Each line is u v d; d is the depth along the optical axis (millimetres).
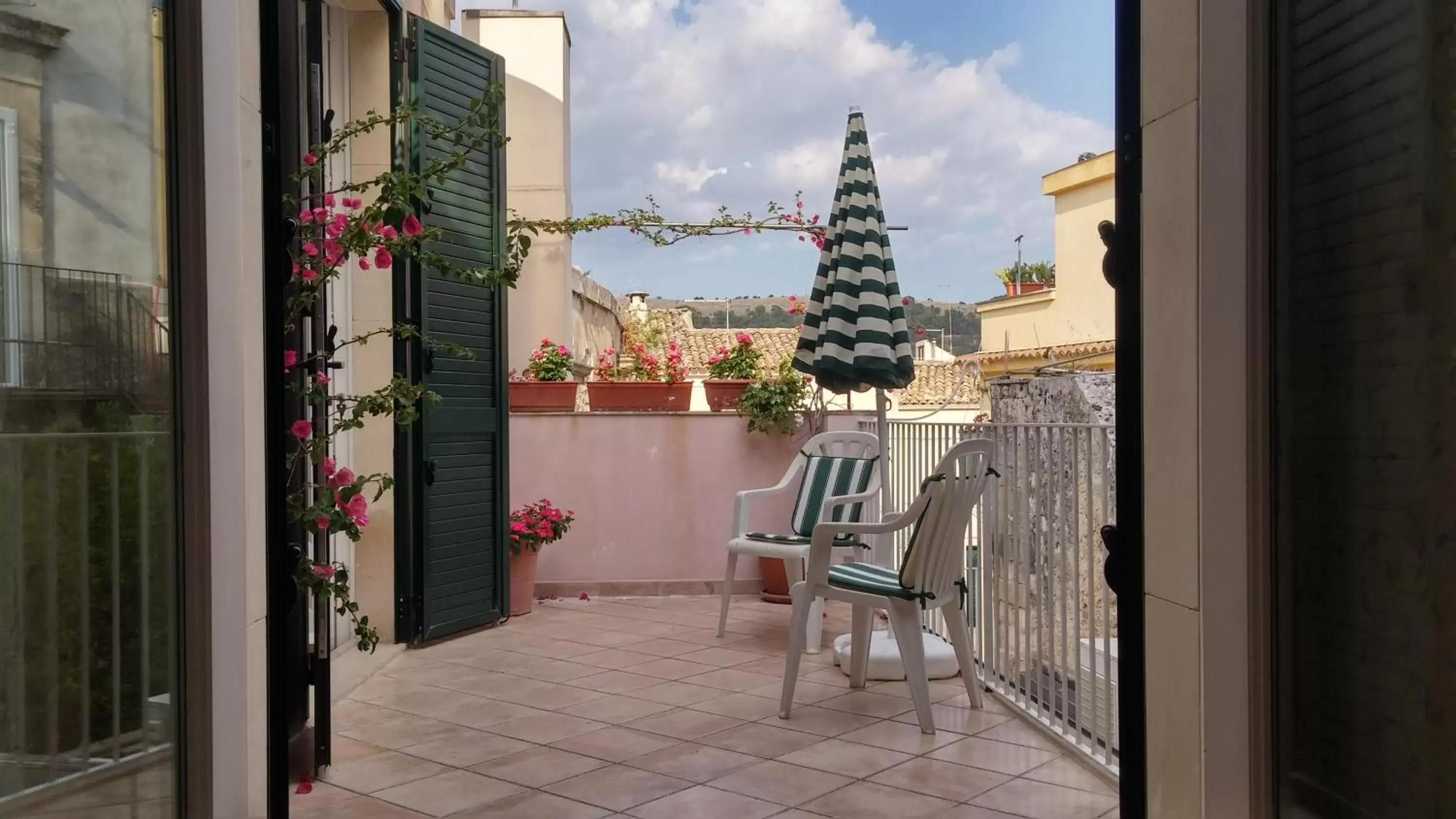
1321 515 1396
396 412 3184
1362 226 1314
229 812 1559
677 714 3504
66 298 1343
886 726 3344
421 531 4562
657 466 5848
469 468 4875
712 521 5875
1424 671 1229
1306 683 1423
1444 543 1196
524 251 3607
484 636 4816
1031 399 4574
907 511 3328
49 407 1320
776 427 5809
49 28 1329
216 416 1534
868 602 3357
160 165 1476
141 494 1441
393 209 3139
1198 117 1460
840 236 4723
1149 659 1638
